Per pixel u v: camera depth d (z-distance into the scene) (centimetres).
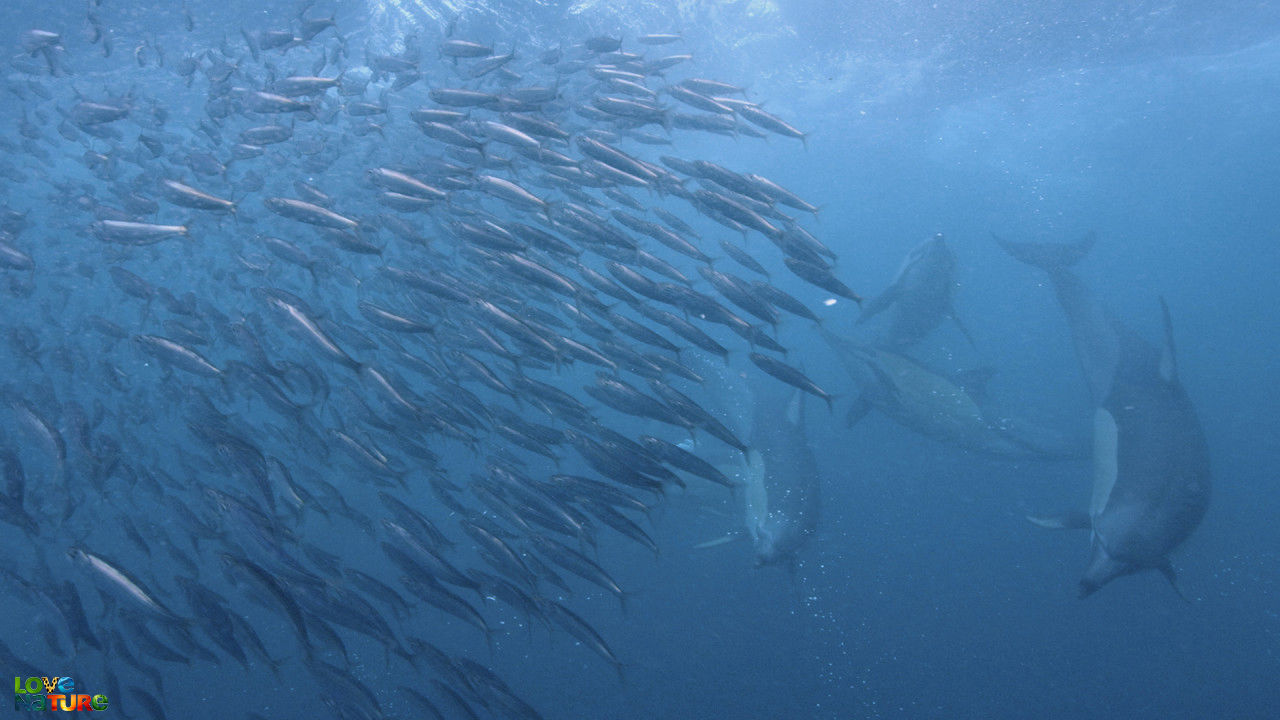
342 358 506
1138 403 699
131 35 1309
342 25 1409
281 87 649
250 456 439
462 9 1369
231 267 927
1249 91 2505
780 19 1633
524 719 448
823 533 1056
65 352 734
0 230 760
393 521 468
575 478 534
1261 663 767
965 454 1270
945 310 1173
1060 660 810
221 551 402
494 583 490
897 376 1033
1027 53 1775
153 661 901
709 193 567
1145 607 898
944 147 2809
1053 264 968
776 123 635
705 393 1136
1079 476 1166
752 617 922
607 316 576
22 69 783
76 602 430
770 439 929
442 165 604
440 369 659
